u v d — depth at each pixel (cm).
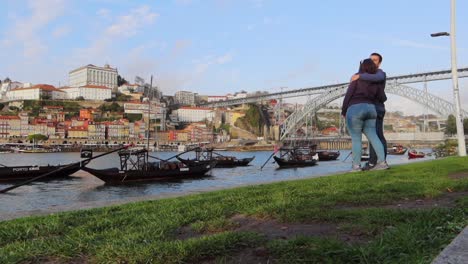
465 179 1120
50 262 473
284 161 6744
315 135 18650
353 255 420
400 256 406
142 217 722
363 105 1717
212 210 760
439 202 787
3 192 3025
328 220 632
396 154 11706
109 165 8069
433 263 301
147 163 4241
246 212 730
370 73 1725
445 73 10944
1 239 600
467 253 315
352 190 972
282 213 677
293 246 466
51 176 4297
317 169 6394
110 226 661
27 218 771
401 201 823
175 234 593
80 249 503
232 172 5791
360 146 1772
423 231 496
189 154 14975
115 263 438
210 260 452
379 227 559
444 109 11362
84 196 3219
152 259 438
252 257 454
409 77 11781
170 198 1081
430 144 14538
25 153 15900
